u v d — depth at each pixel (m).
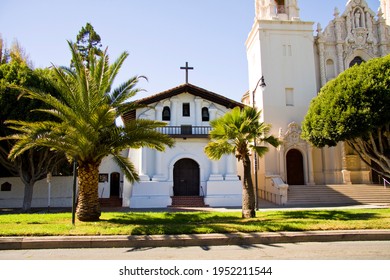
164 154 24.91
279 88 31.59
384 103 18.30
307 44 32.59
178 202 23.67
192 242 9.73
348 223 11.66
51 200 25.44
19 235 9.94
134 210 20.91
